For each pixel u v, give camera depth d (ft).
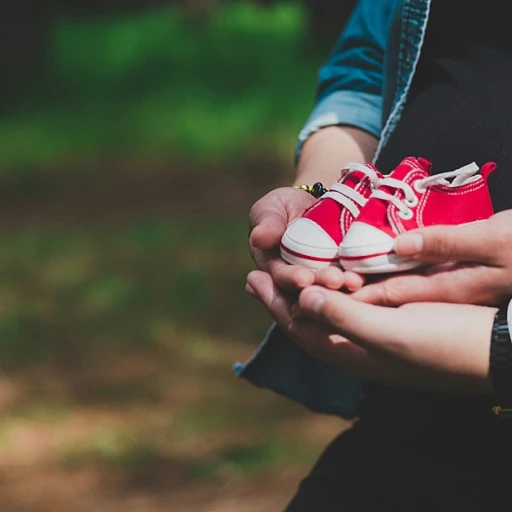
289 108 62.44
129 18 112.27
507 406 6.76
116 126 60.85
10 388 23.34
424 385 7.02
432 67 8.74
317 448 19.48
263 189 44.98
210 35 90.74
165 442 20.21
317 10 79.15
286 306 7.30
